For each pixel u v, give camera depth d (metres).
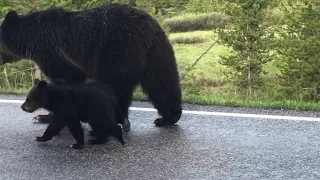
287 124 5.46
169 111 5.42
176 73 5.38
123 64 5.16
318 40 11.44
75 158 4.75
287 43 11.68
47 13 5.51
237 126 5.43
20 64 13.05
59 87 5.01
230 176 4.38
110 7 5.32
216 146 4.94
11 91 7.16
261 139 5.09
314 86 11.41
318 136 5.13
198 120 5.64
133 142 5.08
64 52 5.38
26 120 5.74
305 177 4.36
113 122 4.96
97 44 5.25
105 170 4.51
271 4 12.71
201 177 4.37
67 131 5.41
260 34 12.03
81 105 4.93
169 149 4.90
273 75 13.42
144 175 4.42
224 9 12.90
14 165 4.62
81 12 5.43
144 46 5.17
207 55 15.83
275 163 4.59
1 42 5.66
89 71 5.35
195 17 18.41
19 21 5.61
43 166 4.60
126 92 5.24
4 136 5.27
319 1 11.68
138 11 5.28
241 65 12.38
